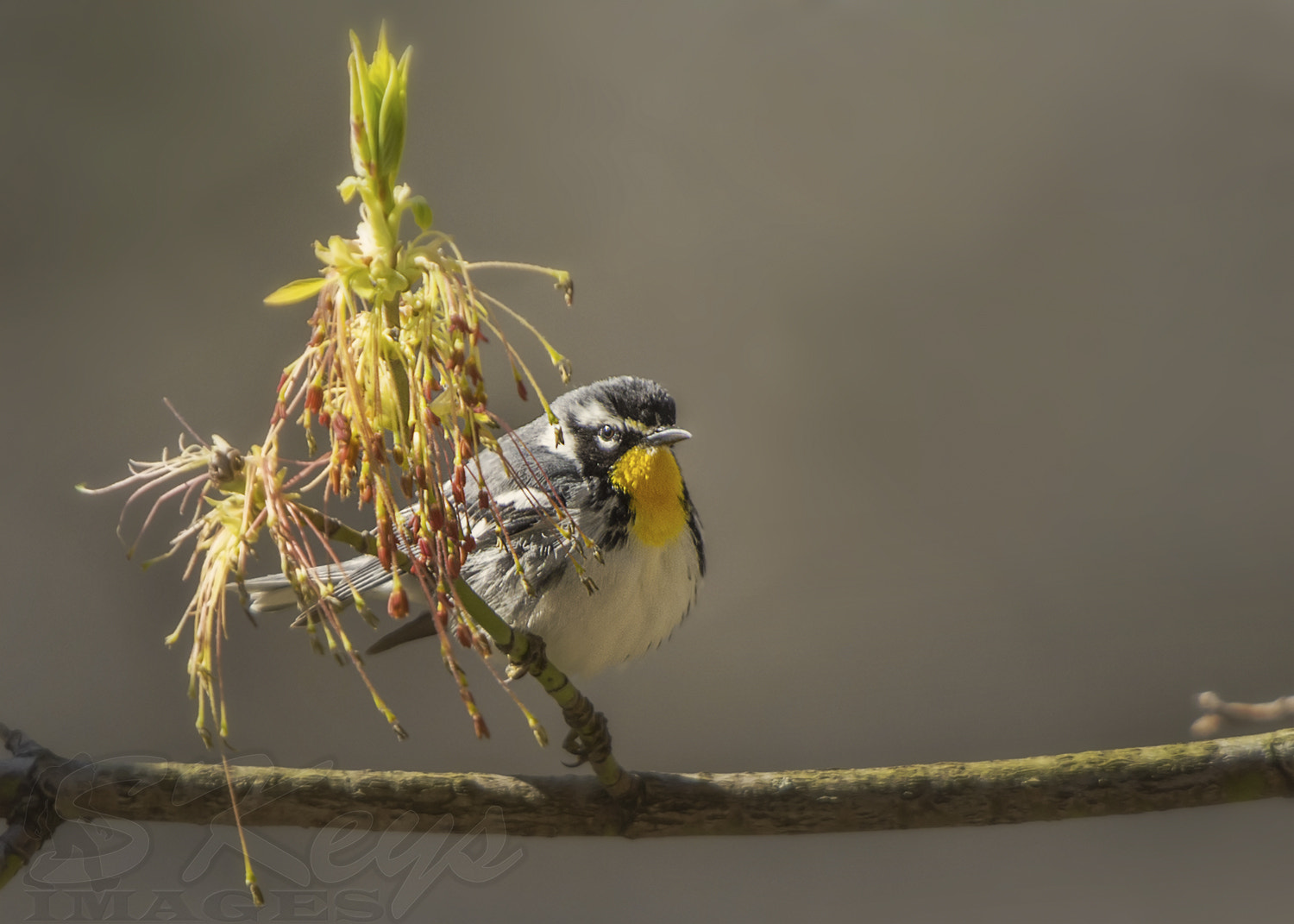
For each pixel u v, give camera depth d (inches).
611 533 139.3
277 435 134.7
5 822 136.8
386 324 134.8
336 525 134.9
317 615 134.9
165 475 134.7
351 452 134.8
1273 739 137.3
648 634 139.9
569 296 134.8
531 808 137.4
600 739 136.9
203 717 134.7
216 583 134.7
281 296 134.7
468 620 135.0
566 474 139.5
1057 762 137.4
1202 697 137.3
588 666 139.8
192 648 134.7
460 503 135.0
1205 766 137.3
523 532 139.3
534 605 139.4
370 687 134.7
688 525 140.0
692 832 137.4
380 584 138.9
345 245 134.7
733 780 137.5
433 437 135.0
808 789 137.5
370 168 134.7
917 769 137.6
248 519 134.6
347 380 134.7
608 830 137.4
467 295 134.8
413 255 134.8
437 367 134.9
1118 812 137.3
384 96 134.7
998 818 137.3
